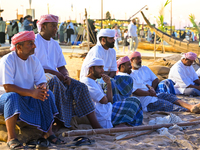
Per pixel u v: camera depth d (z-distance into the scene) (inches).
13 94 121.0
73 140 130.8
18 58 130.5
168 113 190.2
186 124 156.3
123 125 157.6
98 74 164.1
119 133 143.9
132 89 191.3
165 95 211.5
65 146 123.6
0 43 785.6
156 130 148.6
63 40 825.5
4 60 127.4
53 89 142.5
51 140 126.0
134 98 164.7
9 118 117.6
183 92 256.1
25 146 120.3
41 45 166.1
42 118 128.4
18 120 124.1
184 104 200.7
